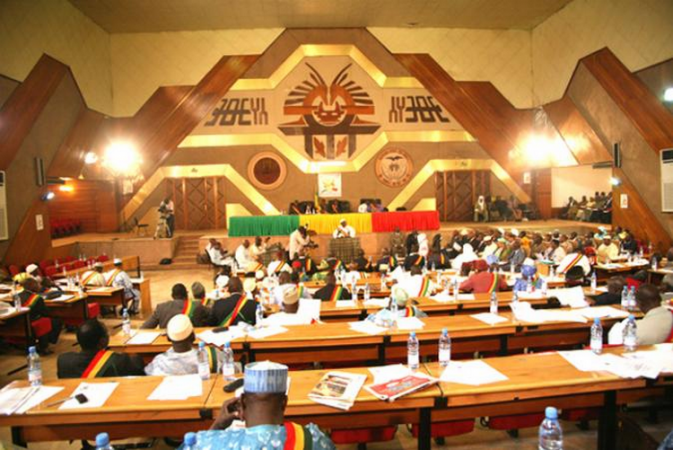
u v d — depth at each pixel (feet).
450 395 10.68
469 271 27.76
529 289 22.41
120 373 13.26
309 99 63.16
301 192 63.52
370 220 53.78
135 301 33.12
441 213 65.46
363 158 63.93
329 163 63.67
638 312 17.60
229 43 61.87
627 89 48.65
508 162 65.36
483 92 64.54
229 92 62.44
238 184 62.95
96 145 57.62
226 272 28.81
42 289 28.60
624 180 50.14
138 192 62.03
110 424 11.06
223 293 21.52
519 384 11.02
